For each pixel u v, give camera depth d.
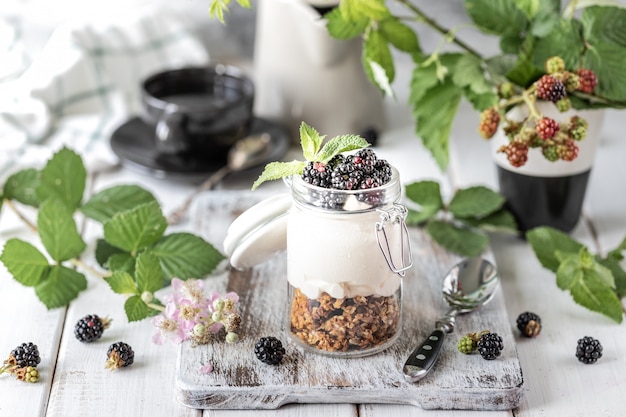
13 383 0.99
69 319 1.06
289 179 1.00
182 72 1.39
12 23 1.53
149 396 0.97
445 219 1.20
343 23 1.15
